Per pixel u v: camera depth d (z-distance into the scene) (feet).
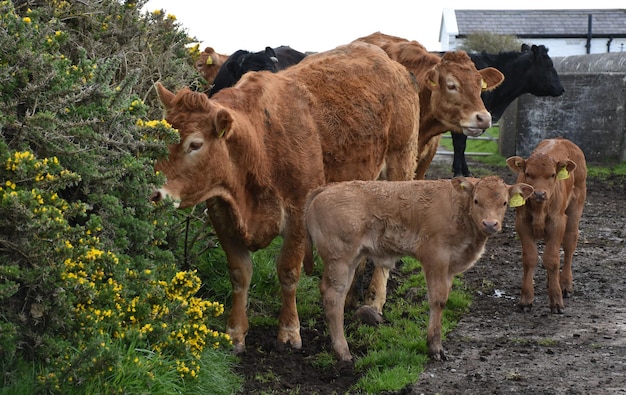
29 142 17.67
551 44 148.56
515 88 51.65
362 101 24.91
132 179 19.24
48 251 15.94
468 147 73.46
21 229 15.35
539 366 21.04
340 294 21.70
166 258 20.04
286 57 42.91
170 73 26.84
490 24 150.92
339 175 24.38
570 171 25.48
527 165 25.62
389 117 26.40
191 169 19.57
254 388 19.58
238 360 21.17
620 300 27.63
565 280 28.27
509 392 19.13
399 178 27.76
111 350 15.78
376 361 21.27
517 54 51.62
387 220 21.91
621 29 148.36
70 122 17.54
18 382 15.71
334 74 24.84
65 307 15.99
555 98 64.34
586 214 43.65
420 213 21.65
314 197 22.03
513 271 31.48
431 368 21.01
